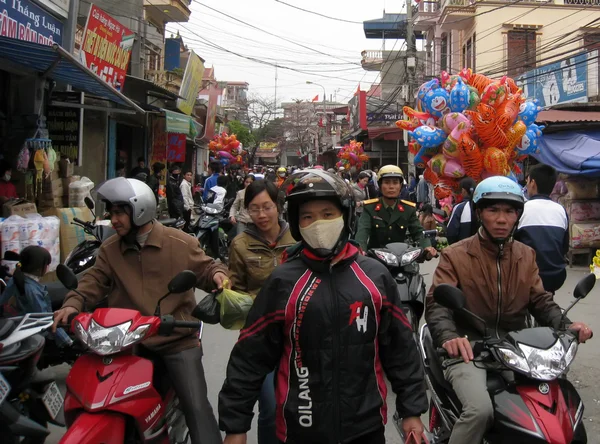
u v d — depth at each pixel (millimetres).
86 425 2527
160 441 2875
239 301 2965
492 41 23031
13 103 8961
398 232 5711
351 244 2463
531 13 22906
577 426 2643
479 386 2820
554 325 3031
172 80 18312
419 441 2271
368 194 15781
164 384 3146
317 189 2320
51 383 3662
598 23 22531
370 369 2299
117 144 16688
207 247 10297
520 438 2594
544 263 4387
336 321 2246
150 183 13328
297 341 2268
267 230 3592
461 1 23766
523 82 19406
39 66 7770
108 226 5426
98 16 10148
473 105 12203
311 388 2240
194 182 27594
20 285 4137
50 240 6574
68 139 9852
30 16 8812
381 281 2359
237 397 2332
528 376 2594
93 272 3289
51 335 4137
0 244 6152
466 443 2734
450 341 2869
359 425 2244
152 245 3219
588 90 16391
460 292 2775
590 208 10633
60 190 8680
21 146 8594
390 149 31266
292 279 2328
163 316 2896
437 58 28328
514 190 3117
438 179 13023
